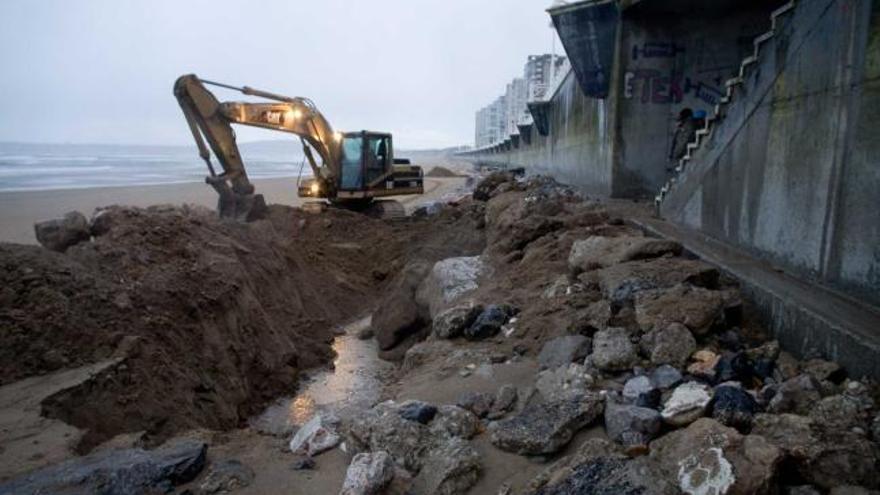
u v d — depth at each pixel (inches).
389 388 237.0
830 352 169.6
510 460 142.9
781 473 117.3
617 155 583.2
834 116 207.8
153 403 226.7
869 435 129.9
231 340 303.3
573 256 283.9
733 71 543.2
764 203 258.4
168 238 335.9
